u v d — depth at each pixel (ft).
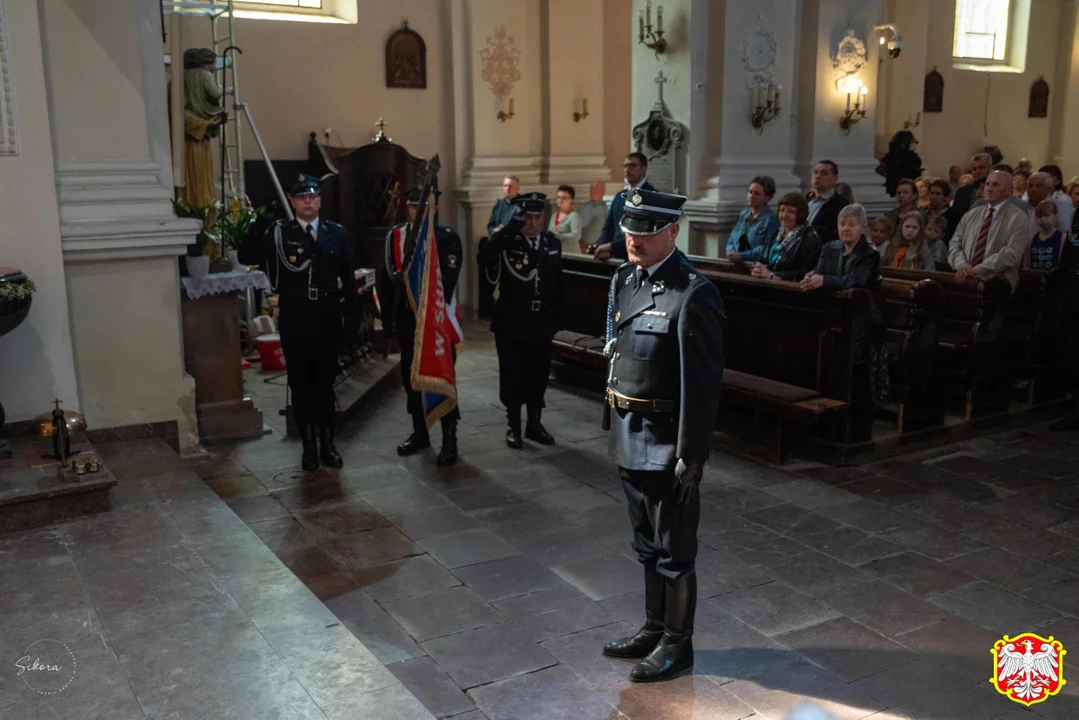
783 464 18.84
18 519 13.25
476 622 12.23
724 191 29.32
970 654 11.51
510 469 18.65
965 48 50.06
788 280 20.11
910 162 40.04
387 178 33.42
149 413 18.47
